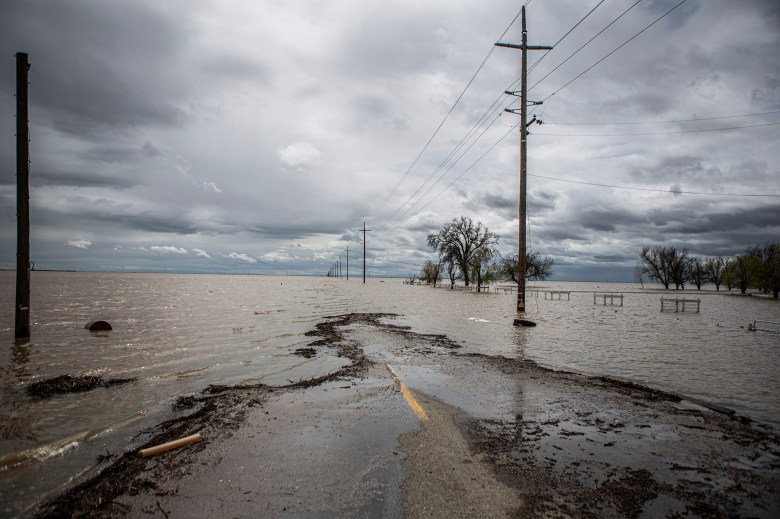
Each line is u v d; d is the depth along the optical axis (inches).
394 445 197.3
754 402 295.4
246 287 3479.3
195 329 706.8
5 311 1059.3
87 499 149.9
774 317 1126.4
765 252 2751.0
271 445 197.9
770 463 182.7
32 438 219.1
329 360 433.1
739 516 138.6
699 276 3713.1
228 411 254.4
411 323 809.5
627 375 382.3
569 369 400.8
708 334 719.1
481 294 2326.5
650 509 141.6
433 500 145.8
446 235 2657.5
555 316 1036.5
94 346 533.3
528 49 812.6
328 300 1642.5
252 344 544.1
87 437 219.1
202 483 159.9
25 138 582.9
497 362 417.4
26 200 590.6
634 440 208.1
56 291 2235.5
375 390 303.1
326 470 170.2
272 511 139.2
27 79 577.9
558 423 233.1
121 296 1866.4
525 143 821.2
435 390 304.2
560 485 157.9
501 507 141.1
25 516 140.4
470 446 196.5
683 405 275.9
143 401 289.4
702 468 176.1
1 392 316.8
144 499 148.7
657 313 1241.4
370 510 139.4
